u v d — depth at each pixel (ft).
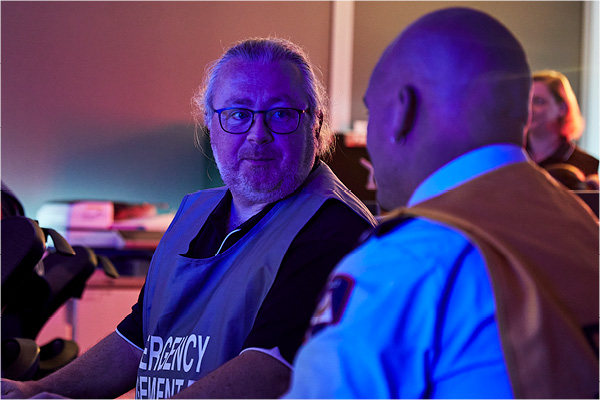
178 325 4.57
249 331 4.18
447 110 2.73
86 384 5.02
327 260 4.10
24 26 14.35
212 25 15.40
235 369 3.77
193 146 15.25
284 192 4.56
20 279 6.51
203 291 4.52
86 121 14.75
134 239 12.39
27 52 14.39
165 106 15.15
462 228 2.46
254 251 4.36
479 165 2.72
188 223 5.13
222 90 4.74
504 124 2.75
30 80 14.42
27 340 7.04
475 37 2.74
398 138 2.82
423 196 2.78
